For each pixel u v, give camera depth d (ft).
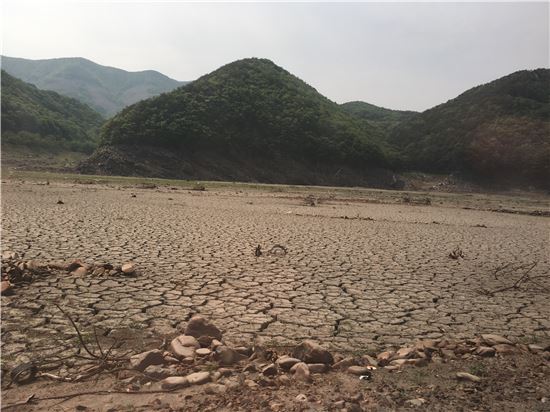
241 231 49.16
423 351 17.06
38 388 13.08
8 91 365.20
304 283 27.94
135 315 20.38
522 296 27.20
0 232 39.17
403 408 12.60
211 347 15.99
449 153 307.78
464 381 14.73
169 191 118.52
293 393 13.04
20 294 22.30
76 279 25.49
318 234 50.19
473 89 373.40
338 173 281.95
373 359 16.44
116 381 13.62
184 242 39.93
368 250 41.16
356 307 23.62
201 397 12.60
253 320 20.71
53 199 74.38
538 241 54.70
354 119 382.01
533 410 12.89
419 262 36.63
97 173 216.74
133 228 46.70
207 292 24.72
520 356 17.39
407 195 184.75
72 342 16.83
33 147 291.58
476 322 22.08
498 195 255.50
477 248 46.21
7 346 16.17
